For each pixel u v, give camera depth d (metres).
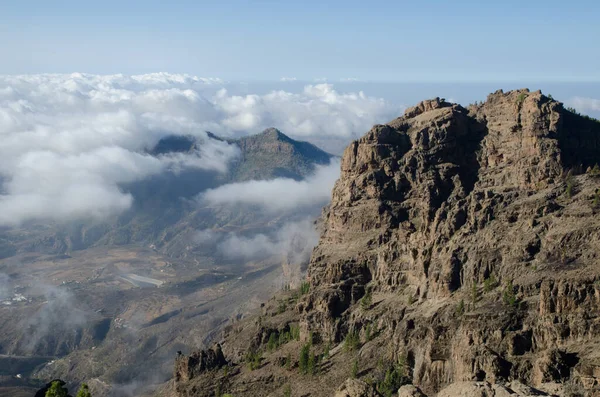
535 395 136.38
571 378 170.38
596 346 183.00
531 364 190.75
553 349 180.50
